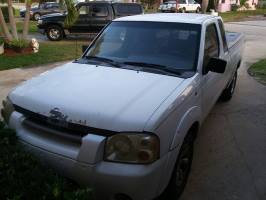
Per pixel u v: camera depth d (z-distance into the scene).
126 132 2.98
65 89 3.57
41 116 3.29
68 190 2.79
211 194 4.02
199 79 4.16
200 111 4.16
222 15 36.88
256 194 4.05
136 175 2.95
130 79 3.83
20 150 3.18
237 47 7.07
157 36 4.60
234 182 4.29
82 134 3.09
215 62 4.31
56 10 29.19
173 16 5.07
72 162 3.07
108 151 3.00
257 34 21.14
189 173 4.21
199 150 5.11
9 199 2.53
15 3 46.81
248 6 48.94
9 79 8.98
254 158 4.92
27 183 2.72
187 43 4.46
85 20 17.69
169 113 3.26
